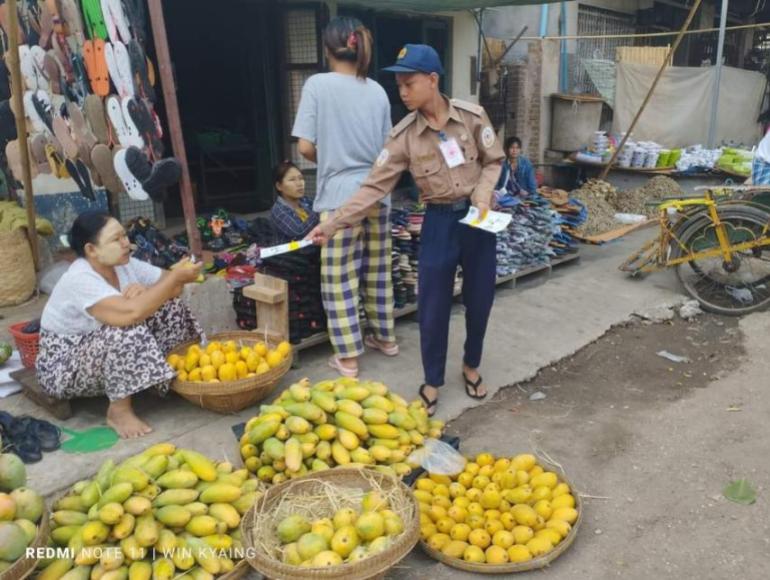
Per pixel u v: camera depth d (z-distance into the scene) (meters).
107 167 3.55
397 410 2.96
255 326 4.07
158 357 3.16
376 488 2.54
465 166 3.23
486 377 4.07
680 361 4.47
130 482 2.35
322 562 2.14
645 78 11.03
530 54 9.99
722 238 5.23
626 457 3.28
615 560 2.56
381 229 3.94
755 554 2.57
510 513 2.69
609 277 6.15
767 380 4.11
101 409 3.46
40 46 3.82
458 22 8.99
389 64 8.81
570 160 10.41
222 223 6.36
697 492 2.98
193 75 10.04
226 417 3.41
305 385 3.01
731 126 12.24
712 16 14.23
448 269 3.35
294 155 7.64
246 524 2.34
